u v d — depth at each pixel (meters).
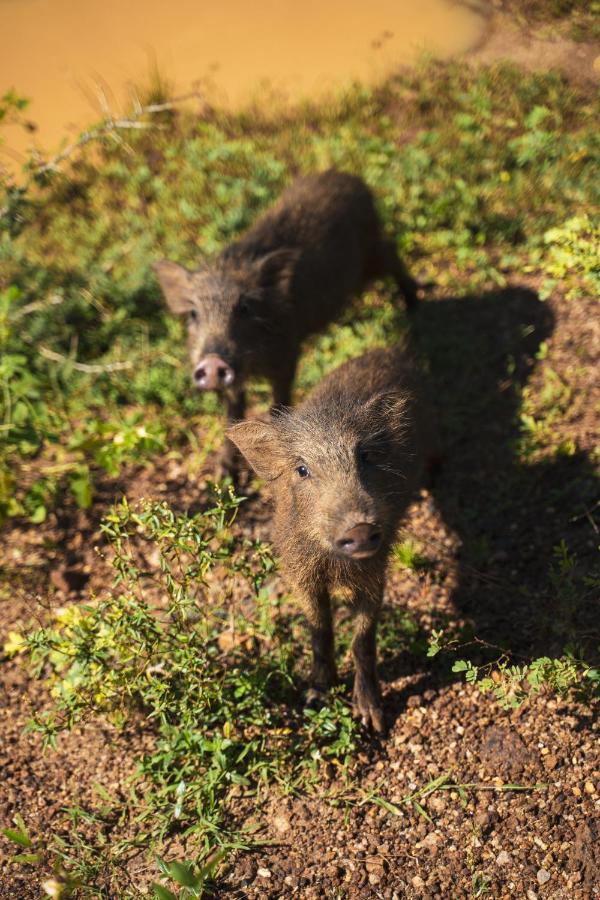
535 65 3.05
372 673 1.96
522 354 2.39
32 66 3.46
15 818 1.92
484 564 2.12
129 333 2.56
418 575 2.13
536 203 2.66
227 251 2.36
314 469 1.88
